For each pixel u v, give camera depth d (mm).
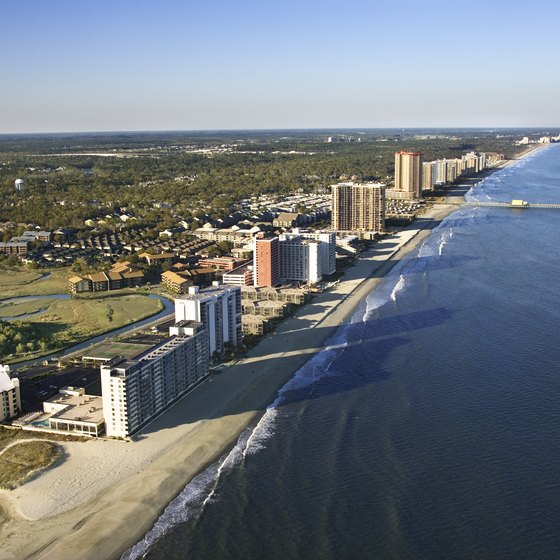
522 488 197000
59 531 184000
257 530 183500
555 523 181250
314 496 197500
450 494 195500
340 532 181250
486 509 188125
